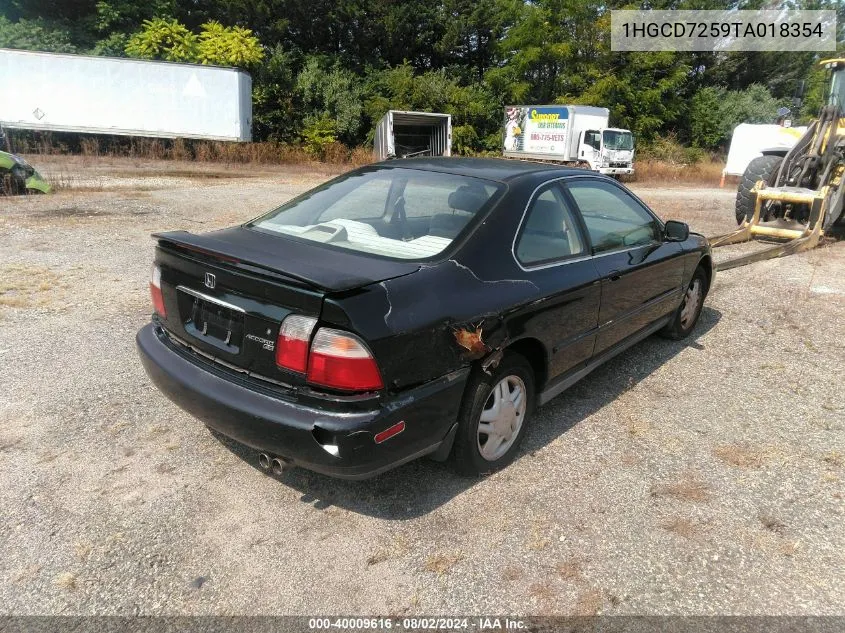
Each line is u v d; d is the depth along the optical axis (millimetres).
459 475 3174
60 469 3100
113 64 22141
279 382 2592
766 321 5758
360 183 3701
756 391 4297
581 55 33375
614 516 2895
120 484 3004
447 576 2502
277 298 2545
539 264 3314
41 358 4387
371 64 34719
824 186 8922
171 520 2770
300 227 3346
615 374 4531
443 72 33875
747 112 36188
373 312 2473
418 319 2596
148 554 2561
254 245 2994
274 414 2523
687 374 4559
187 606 2316
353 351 2414
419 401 2609
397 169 3744
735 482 3195
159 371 2971
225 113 24000
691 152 33625
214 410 2697
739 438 3648
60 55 21531
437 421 2730
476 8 35250
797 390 4320
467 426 2934
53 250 7586
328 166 24984
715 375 4551
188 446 3354
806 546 2730
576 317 3523
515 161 4039
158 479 3057
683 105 36188
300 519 2812
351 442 2428
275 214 3635
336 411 2453
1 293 5777
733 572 2566
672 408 4016
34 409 3664
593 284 3600
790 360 4852
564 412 3922
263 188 15562
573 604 2379
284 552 2605
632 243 4203
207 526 2742
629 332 4246
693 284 5188
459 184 3424
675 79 33812
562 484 3139
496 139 32312
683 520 2881
